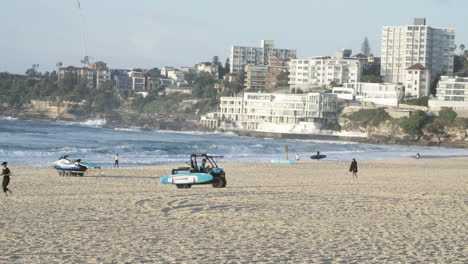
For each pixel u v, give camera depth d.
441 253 30.28
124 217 42.00
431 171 118.12
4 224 38.25
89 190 64.50
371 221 40.94
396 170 120.31
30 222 39.28
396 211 46.22
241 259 28.83
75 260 28.34
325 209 47.31
